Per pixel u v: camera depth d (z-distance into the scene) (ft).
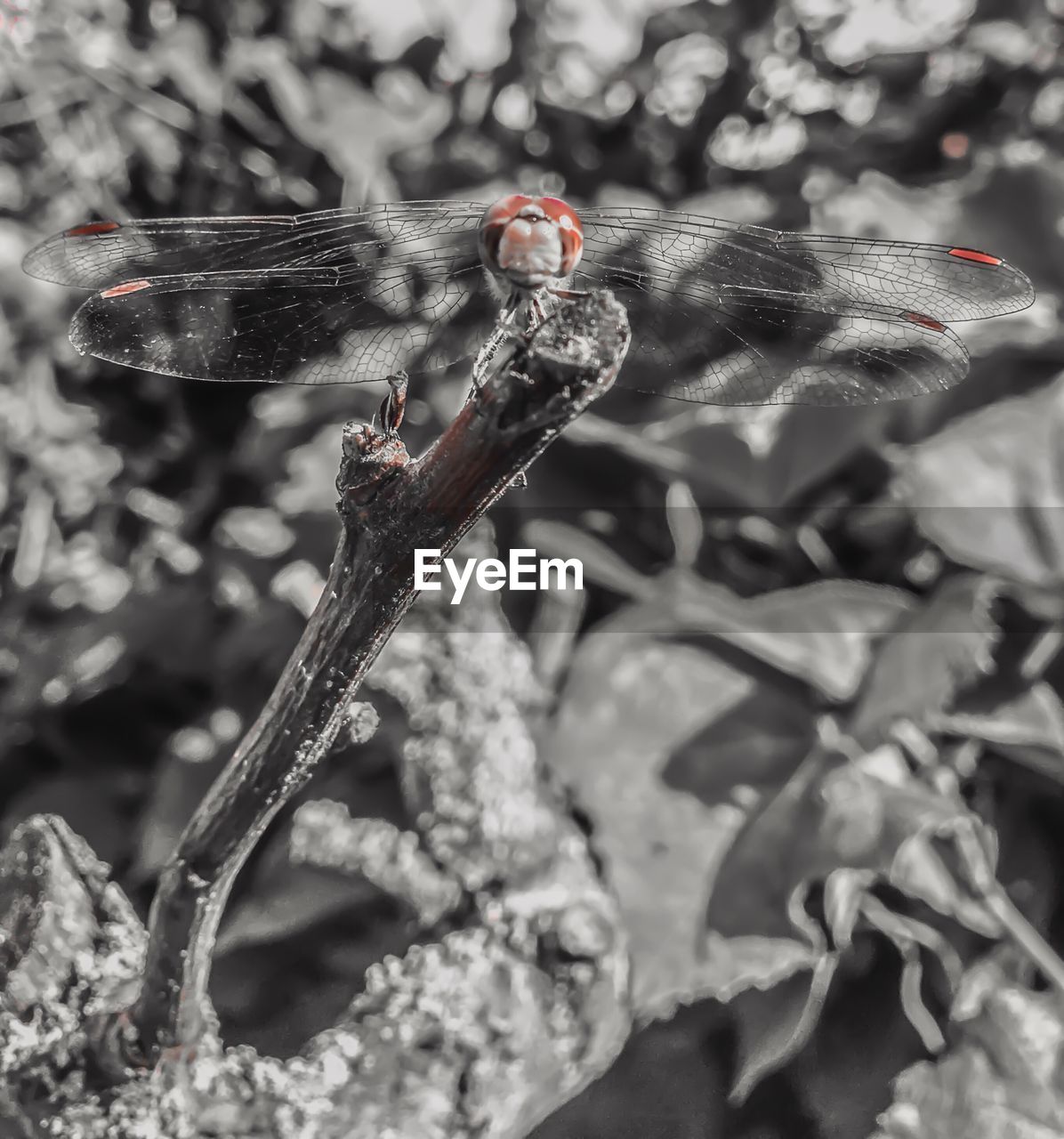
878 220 0.58
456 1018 0.47
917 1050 0.54
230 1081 0.45
